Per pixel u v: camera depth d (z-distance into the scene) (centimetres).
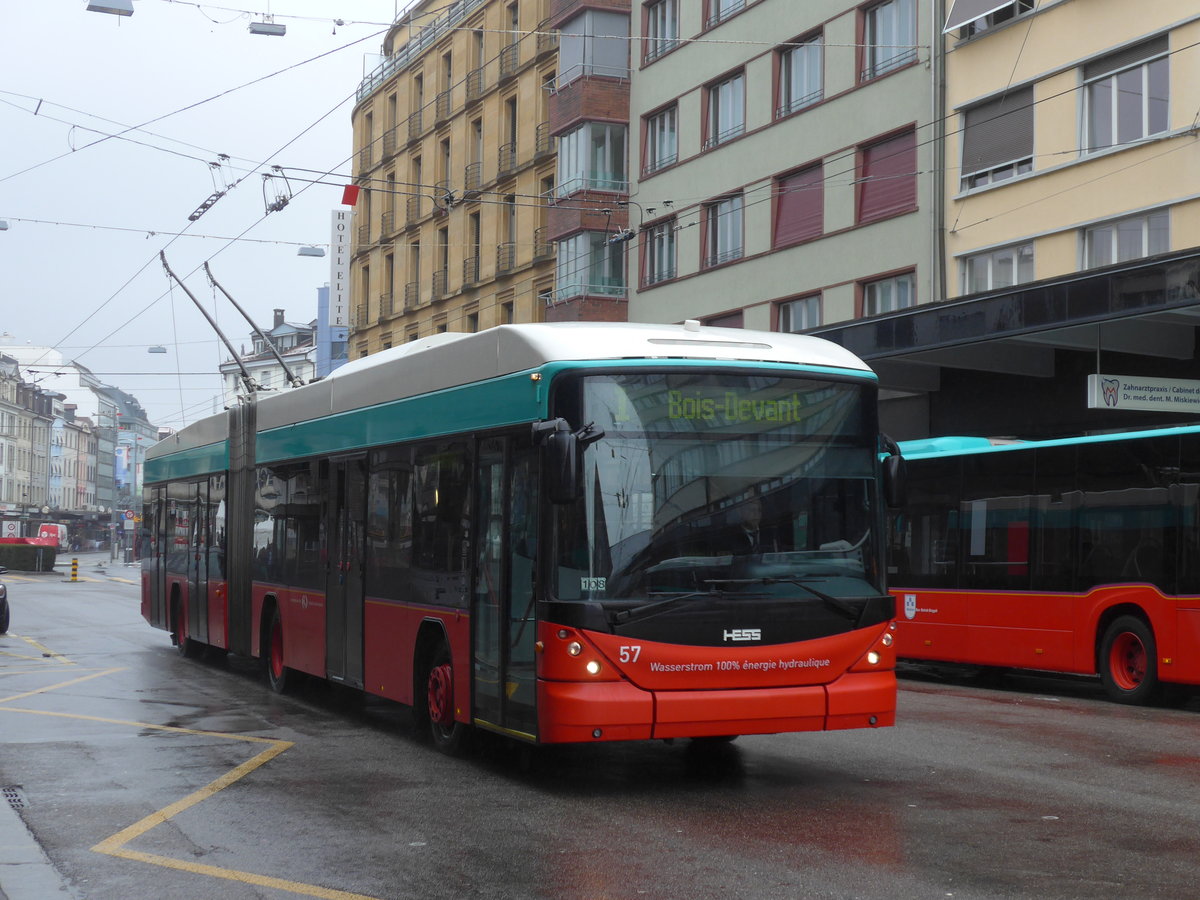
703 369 889
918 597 1761
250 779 934
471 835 751
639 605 846
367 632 1180
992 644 1641
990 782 921
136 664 1839
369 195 5456
